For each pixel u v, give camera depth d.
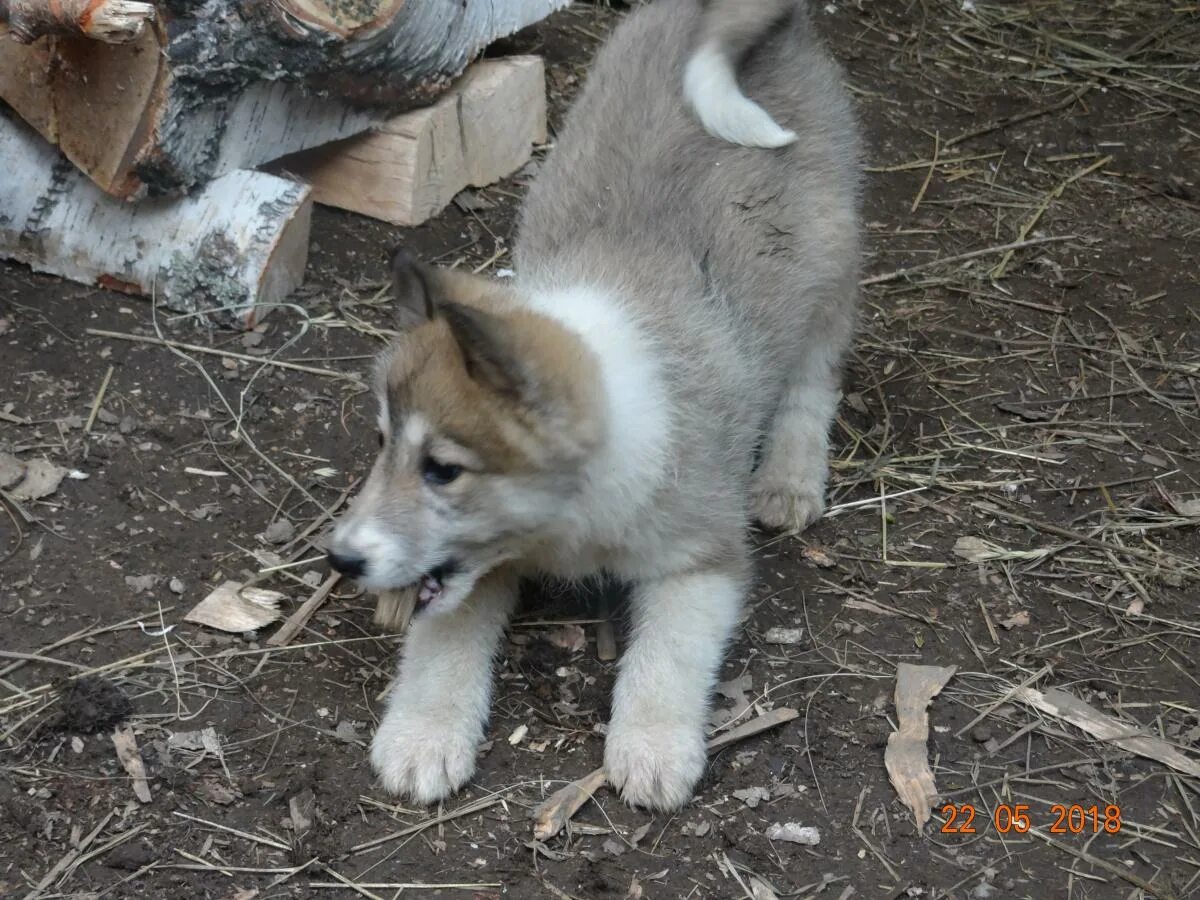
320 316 1.90
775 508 1.77
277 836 1.54
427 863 1.53
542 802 1.57
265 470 1.77
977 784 1.59
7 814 1.53
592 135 1.77
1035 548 1.76
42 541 1.69
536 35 2.25
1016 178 2.19
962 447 1.85
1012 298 2.03
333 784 1.57
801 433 1.81
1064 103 2.31
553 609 1.70
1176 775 1.60
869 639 1.68
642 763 1.57
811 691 1.64
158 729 1.59
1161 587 1.73
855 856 1.55
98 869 1.51
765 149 1.75
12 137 1.87
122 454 1.76
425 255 1.98
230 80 1.83
